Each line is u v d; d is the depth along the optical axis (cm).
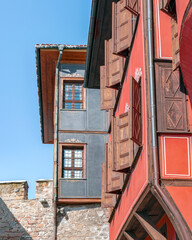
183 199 830
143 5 959
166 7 906
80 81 2012
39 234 1864
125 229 1173
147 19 941
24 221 1881
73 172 1906
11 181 1923
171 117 888
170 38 935
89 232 1858
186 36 810
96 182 1892
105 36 1438
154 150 859
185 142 872
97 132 1947
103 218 1875
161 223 1165
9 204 1903
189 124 883
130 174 1067
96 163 1914
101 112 1975
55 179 1875
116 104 1359
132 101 930
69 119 1953
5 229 1872
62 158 1912
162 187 841
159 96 901
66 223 1867
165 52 926
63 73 2011
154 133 870
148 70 914
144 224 991
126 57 1159
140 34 984
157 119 884
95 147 1931
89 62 1572
